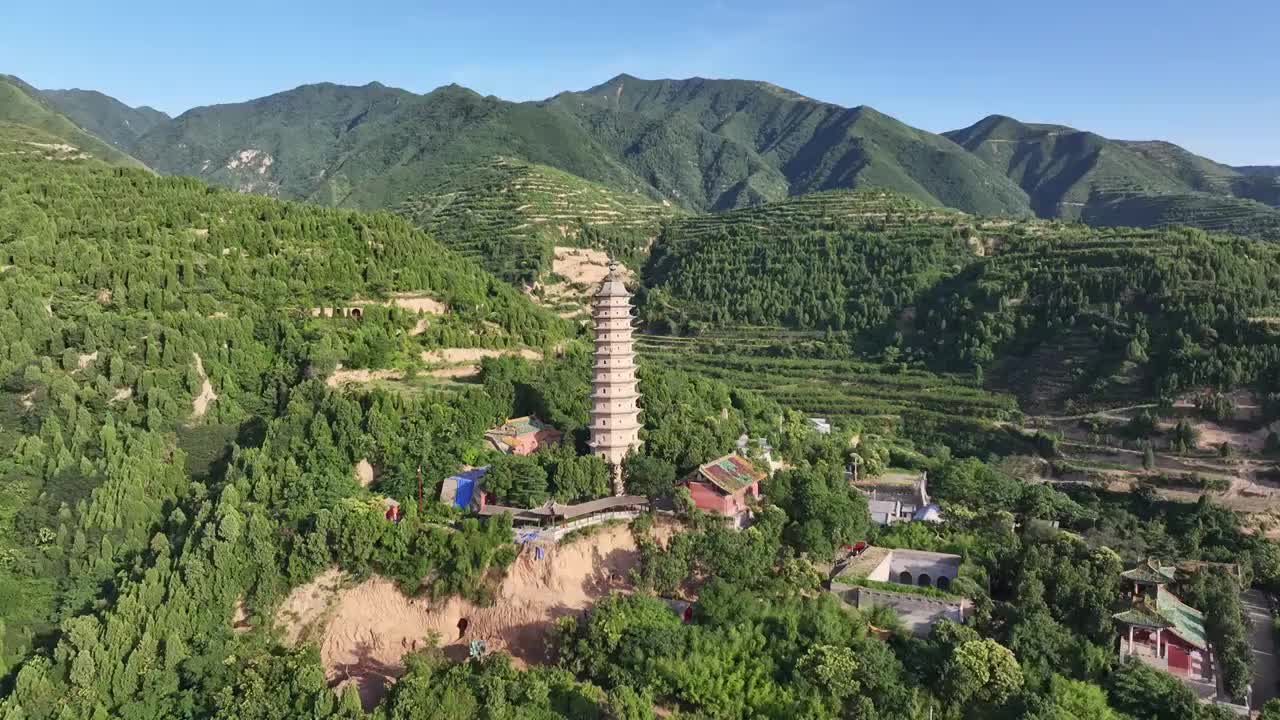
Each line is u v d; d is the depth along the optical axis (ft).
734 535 331.16
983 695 265.54
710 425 417.28
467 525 323.16
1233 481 507.30
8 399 364.17
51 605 305.94
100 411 381.19
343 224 590.55
